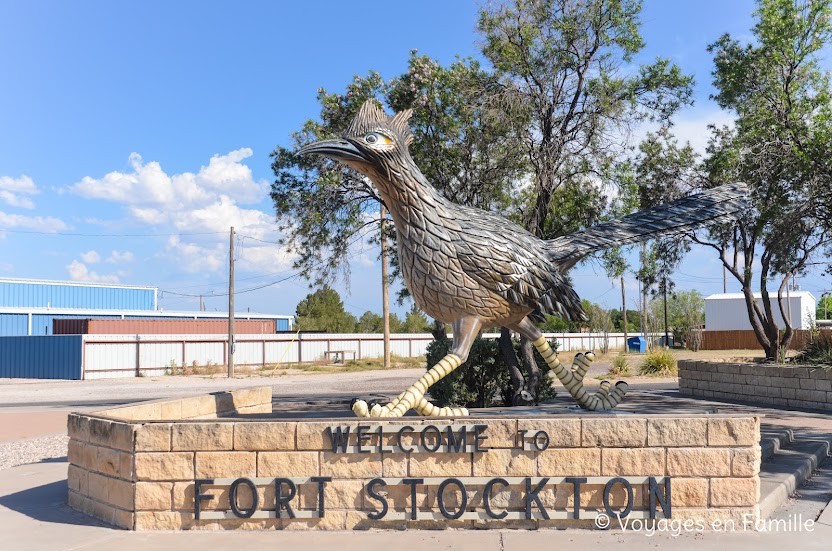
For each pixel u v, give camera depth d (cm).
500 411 708
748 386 1482
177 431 549
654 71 1270
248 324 4222
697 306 6328
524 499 535
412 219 614
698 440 534
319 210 1418
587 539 506
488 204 1386
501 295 632
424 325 5691
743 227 1719
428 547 488
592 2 1224
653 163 1770
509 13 1246
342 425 542
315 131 1392
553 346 1198
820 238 1497
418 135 1309
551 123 1252
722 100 1492
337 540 509
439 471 538
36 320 3903
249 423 545
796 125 1320
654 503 531
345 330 5378
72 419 638
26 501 661
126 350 3164
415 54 1312
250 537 519
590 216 1341
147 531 542
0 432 1259
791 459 796
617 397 727
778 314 4203
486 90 1287
